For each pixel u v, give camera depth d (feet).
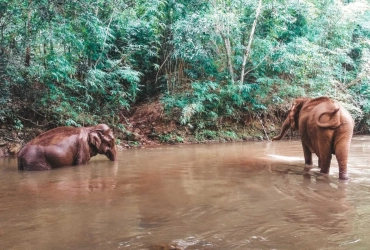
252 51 50.49
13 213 11.80
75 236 9.40
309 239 8.90
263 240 8.90
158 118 44.45
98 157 28.66
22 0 32.37
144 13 46.39
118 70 41.16
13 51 33.65
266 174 19.01
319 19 60.44
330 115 18.07
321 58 54.75
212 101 47.11
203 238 9.11
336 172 19.49
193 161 24.93
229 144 40.68
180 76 49.90
